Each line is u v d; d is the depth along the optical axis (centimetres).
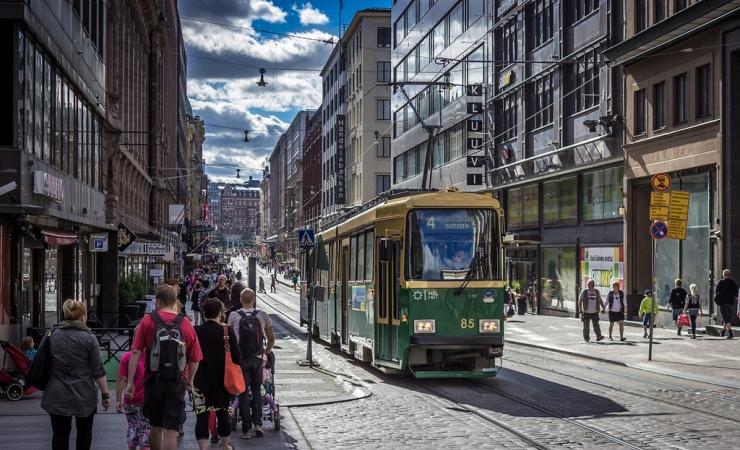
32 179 2002
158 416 877
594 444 1086
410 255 1728
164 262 6334
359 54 9394
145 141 6078
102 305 3547
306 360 2170
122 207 4391
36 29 2012
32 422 1300
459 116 5309
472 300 1720
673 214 2517
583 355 2311
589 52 3816
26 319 2162
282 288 9794
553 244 4309
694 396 1528
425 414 1356
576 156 3928
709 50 2945
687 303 2759
